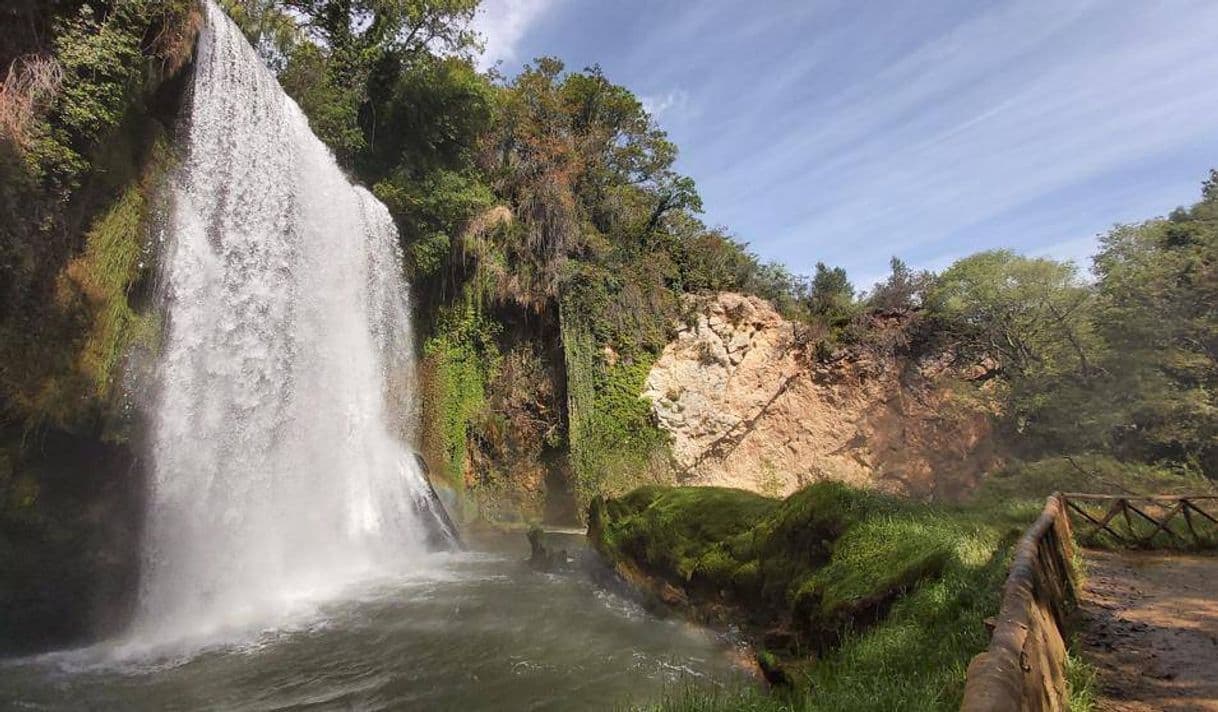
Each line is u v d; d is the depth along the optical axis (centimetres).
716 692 647
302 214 1770
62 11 1118
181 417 1290
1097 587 930
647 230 3319
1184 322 2086
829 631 819
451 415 2636
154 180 1298
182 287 1331
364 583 1414
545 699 809
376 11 2439
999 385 2970
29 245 1024
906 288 3303
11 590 1010
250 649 991
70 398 1069
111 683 860
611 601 1256
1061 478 2059
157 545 1205
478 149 2873
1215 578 983
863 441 3059
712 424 2995
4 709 768
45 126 1055
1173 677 569
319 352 1783
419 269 2530
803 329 3225
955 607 675
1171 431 2042
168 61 1320
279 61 2166
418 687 848
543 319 2925
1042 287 2872
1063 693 487
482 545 2064
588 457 2736
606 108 3528
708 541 1188
